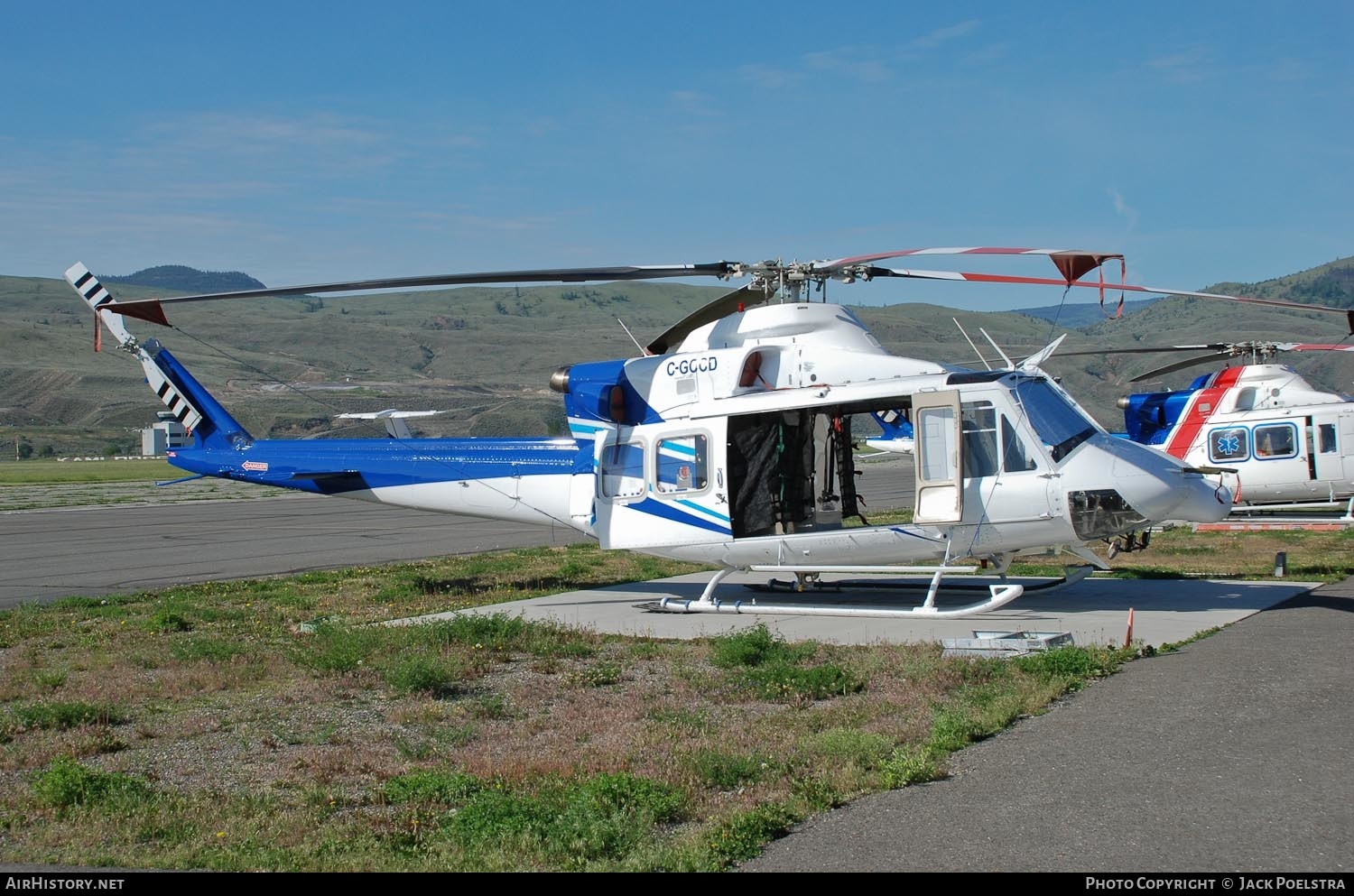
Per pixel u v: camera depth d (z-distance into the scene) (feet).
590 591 60.64
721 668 37.40
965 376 47.47
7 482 226.58
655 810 21.88
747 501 50.78
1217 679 32.22
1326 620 42.80
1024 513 46.47
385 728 30.58
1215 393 86.63
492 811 21.75
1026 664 34.32
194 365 651.66
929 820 21.17
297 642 44.01
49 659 41.96
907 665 35.35
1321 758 24.14
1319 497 82.58
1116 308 42.75
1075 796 22.21
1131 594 52.60
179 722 31.76
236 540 98.63
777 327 51.11
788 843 20.36
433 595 59.72
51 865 20.30
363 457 63.41
